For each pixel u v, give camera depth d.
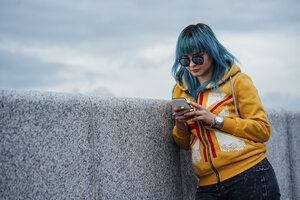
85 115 2.13
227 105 2.38
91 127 2.17
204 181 2.42
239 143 2.29
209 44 2.36
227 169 2.29
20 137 1.80
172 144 2.85
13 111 1.78
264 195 2.21
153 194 2.59
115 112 2.34
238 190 2.24
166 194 2.72
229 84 2.39
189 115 2.32
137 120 2.51
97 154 2.19
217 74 2.44
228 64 2.49
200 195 2.43
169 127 2.84
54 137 1.95
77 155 2.06
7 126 1.76
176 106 2.36
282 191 4.14
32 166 1.84
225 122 2.26
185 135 2.61
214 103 2.41
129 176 2.40
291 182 4.34
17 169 1.78
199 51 2.39
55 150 1.95
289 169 4.32
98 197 2.17
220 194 2.32
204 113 2.27
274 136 4.05
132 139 2.45
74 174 2.04
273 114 4.07
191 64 2.41
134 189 2.43
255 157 2.29
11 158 1.76
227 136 2.31
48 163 1.91
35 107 1.88
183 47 2.44
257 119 2.30
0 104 1.74
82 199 2.07
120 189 2.32
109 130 2.28
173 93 2.79
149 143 2.61
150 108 2.65
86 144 2.12
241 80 2.36
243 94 2.34
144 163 2.54
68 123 2.03
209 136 2.37
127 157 2.40
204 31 2.41
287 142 4.31
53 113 1.96
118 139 2.34
